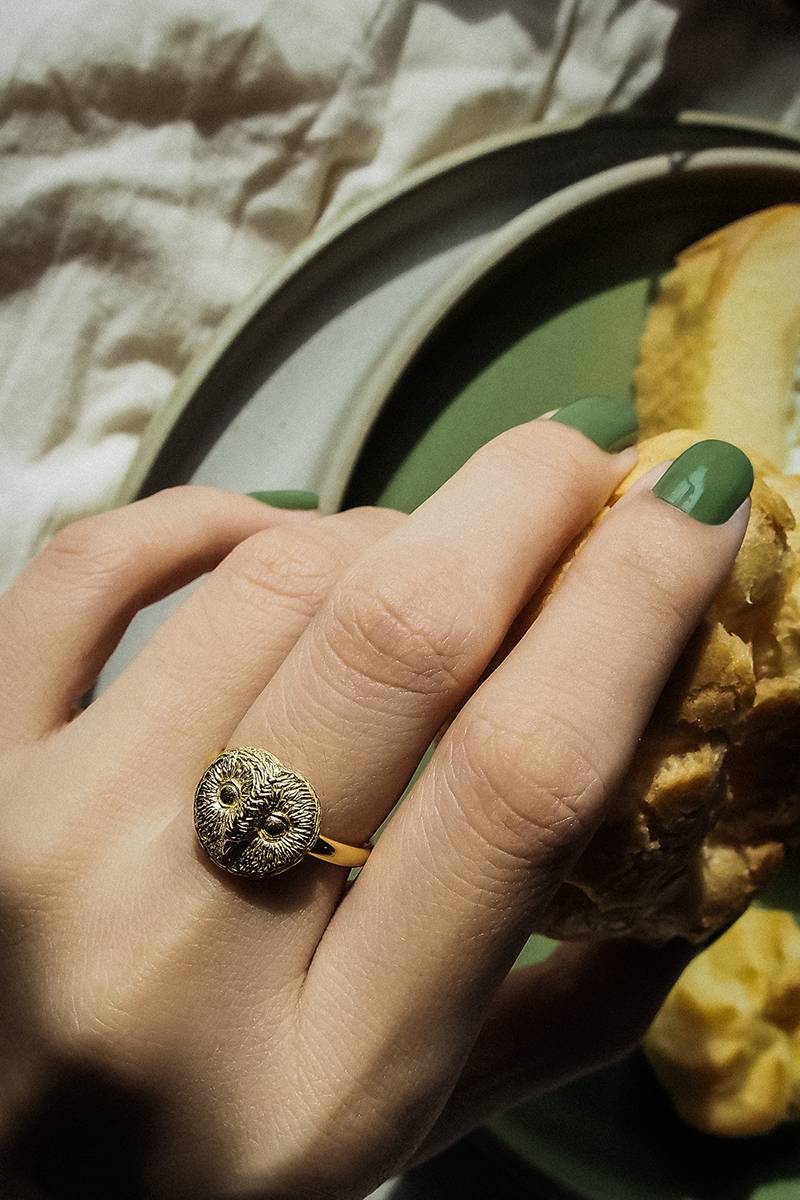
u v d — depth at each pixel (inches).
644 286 11.8
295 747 7.0
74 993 7.1
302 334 11.7
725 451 7.2
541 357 11.7
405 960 6.9
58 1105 7.2
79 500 12.3
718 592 7.6
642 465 7.8
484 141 11.6
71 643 8.4
